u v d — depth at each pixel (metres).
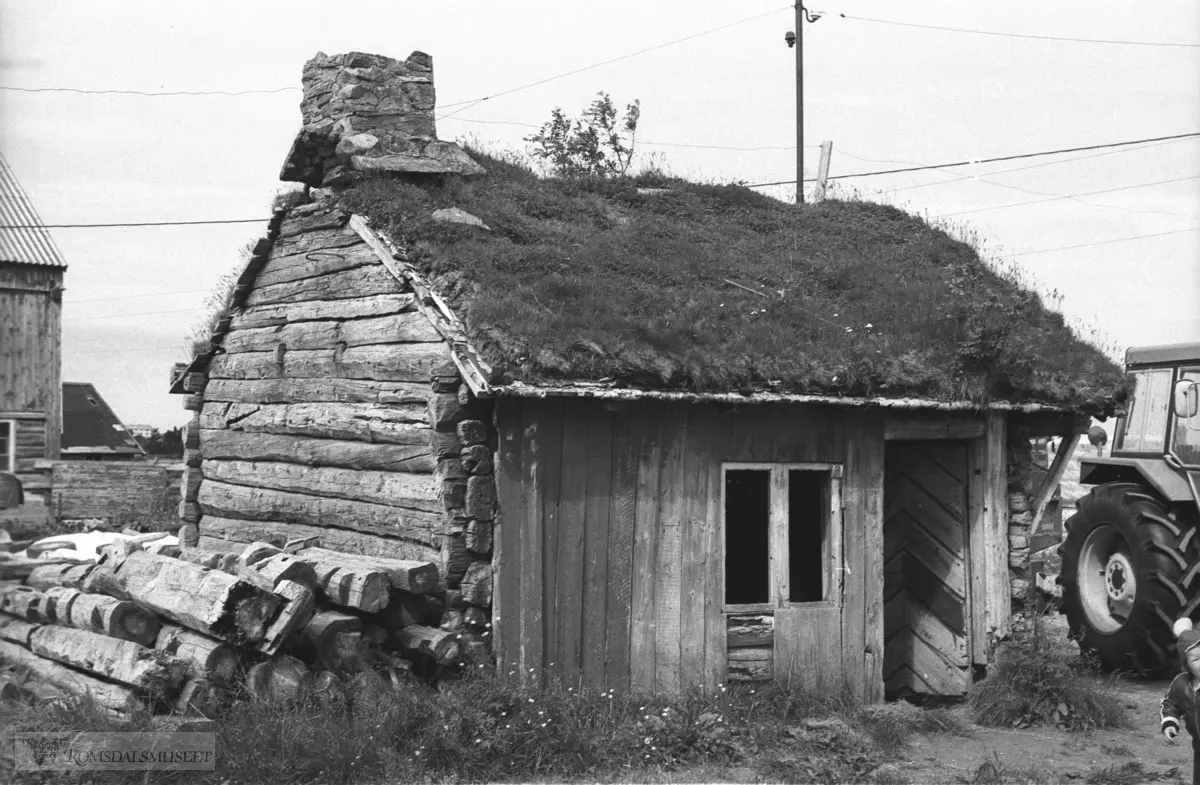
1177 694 6.94
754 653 9.68
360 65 11.67
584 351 8.84
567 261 10.23
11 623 9.35
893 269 12.28
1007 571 11.03
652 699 8.95
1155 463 11.99
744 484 13.49
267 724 7.41
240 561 8.72
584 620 9.02
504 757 7.71
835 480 10.10
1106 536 12.09
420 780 7.28
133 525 21.61
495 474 8.84
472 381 8.52
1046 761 8.73
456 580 8.80
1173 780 8.16
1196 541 11.42
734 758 8.30
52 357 24.47
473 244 9.91
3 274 23.84
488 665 8.60
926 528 11.44
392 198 10.47
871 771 8.20
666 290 10.34
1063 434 11.21
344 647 8.22
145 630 8.31
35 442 24.22
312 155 11.92
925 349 10.40
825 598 10.13
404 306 9.80
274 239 12.11
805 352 9.79
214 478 13.00
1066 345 11.30
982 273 12.55
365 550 10.11
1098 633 11.95
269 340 12.02
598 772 7.80
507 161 13.48
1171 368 12.34
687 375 9.16
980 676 11.00
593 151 22.55
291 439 11.46
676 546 9.41
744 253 12.14
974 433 10.81
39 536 20.70
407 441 9.54
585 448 9.11
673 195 13.95
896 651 11.63
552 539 8.94
